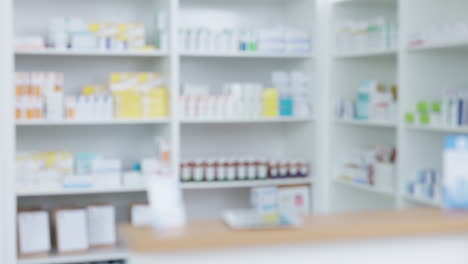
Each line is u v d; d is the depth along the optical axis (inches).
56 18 179.8
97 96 172.9
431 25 163.8
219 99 181.0
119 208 195.0
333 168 192.9
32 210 175.0
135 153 195.8
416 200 159.2
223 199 205.3
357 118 182.7
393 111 167.9
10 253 161.2
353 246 92.7
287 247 90.2
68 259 166.7
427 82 163.3
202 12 199.3
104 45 174.2
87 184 171.9
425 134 164.1
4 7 158.1
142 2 193.3
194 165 183.2
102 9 189.9
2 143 160.1
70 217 171.9
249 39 185.3
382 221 93.7
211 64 200.5
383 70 197.3
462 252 97.4
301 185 193.2
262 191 182.1
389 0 182.4
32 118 167.3
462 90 150.8
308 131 195.0
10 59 159.5
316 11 188.5
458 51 163.9
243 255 88.7
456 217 96.5
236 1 202.4
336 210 193.8
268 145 208.5
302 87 191.6
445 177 102.5
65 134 189.0
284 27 189.9
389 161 173.9
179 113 177.2
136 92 177.5
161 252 85.7
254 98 184.2
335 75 191.5
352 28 183.2
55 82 170.7
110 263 172.4
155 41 189.0
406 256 95.0
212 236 84.0
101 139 192.4
